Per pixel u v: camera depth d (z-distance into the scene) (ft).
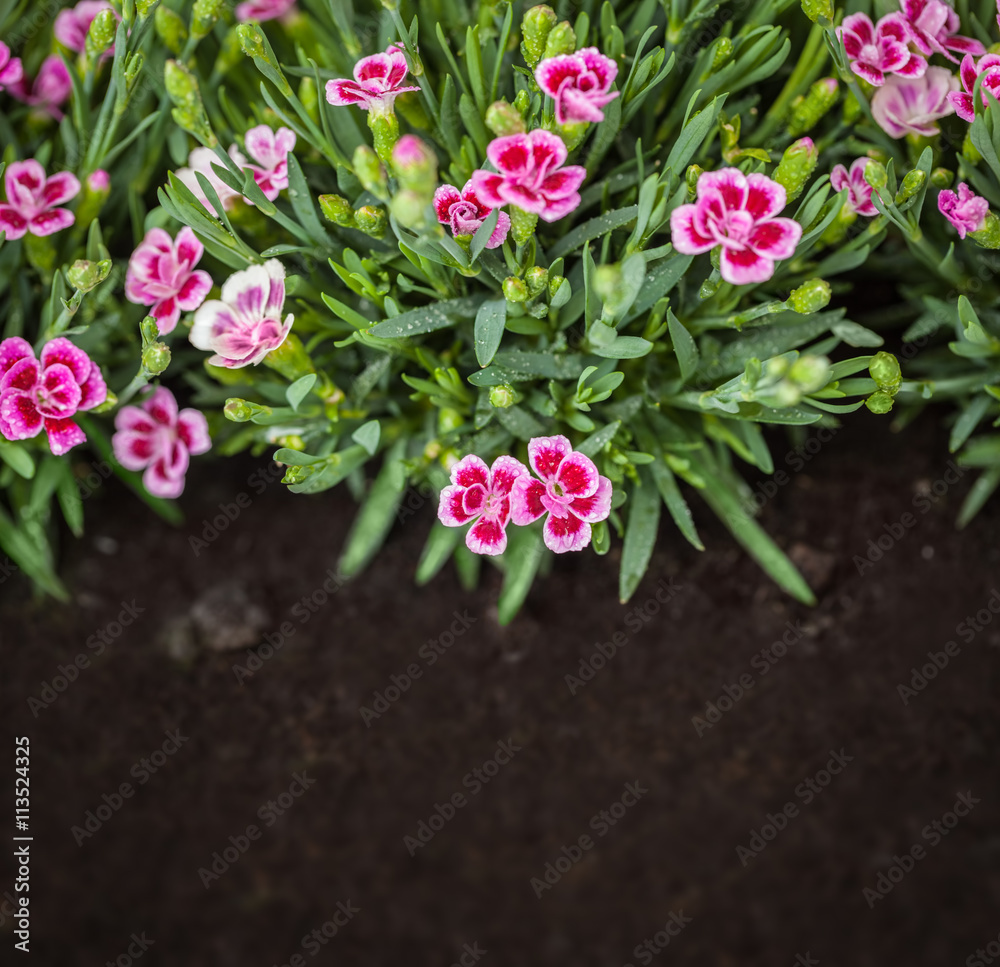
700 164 1.94
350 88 1.81
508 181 1.73
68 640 2.17
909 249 2.04
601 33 1.96
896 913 2.03
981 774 2.06
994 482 2.07
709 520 2.15
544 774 2.10
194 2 1.98
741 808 2.07
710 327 1.96
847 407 1.84
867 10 1.95
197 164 1.94
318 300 1.98
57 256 2.03
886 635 2.10
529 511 1.77
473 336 1.97
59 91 2.08
